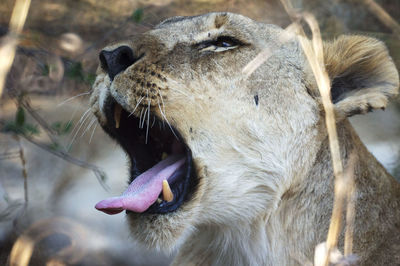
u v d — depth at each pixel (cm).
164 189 482
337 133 545
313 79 542
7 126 726
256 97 525
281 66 538
